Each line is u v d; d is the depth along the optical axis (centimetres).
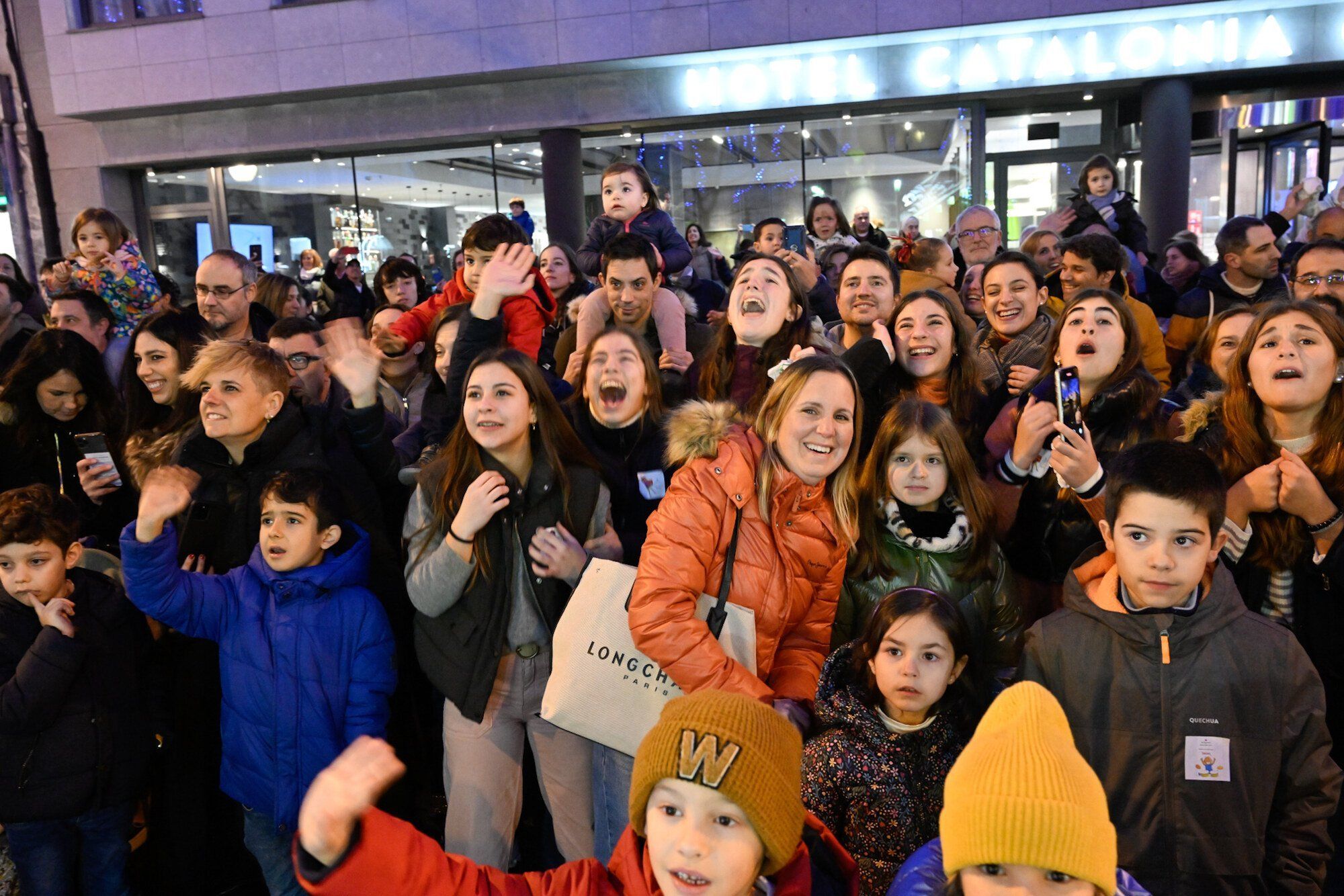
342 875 118
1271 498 214
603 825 227
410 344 418
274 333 347
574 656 212
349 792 116
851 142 1091
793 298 304
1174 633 183
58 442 331
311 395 338
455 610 230
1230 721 182
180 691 268
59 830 254
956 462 241
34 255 1337
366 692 245
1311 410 223
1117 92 1026
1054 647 196
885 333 303
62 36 1223
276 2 1149
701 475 214
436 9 1102
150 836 281
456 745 232
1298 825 182
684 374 332
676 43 1048
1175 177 987
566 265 487
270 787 241
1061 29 981
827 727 207
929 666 197
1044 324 360
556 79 1123
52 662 239
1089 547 226
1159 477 176
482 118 1156
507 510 234
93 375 335
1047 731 125
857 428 227
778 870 133
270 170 1276
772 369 256
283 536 240
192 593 242
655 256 363
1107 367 268
